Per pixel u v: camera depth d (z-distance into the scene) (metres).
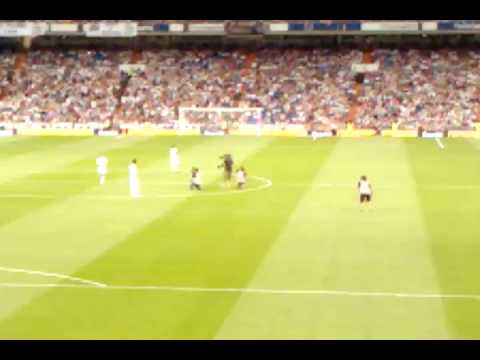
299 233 29.55
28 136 69.62
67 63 81.81
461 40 81.00
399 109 71.88
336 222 31.53
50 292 22.23
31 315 20.20
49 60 82.38
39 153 56.12
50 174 45.25
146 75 79.56
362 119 70.62
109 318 19.92
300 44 82.81
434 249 27.08
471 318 19.86
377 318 19.89
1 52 84.00
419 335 18.53
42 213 33.72
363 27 77.69
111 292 22.17
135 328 19.12
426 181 41.78
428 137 67.19
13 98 76.94
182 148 59.09
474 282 23.05
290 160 51.12
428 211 33.75
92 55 83.00
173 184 41.44
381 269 24.52
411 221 31.69
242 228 30.48
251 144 61.88
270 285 22.77
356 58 79.88
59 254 26.53
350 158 52.03
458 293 22.00
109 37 84.25
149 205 35.47
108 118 73.44
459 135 67.31
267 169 46.72
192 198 37.19
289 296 21.73
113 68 80.88
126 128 71.31
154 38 84.19
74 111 74.69
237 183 40.75
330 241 28.27
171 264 25.11
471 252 26.62
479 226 30.69
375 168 46.94
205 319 19.80
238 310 20.53
